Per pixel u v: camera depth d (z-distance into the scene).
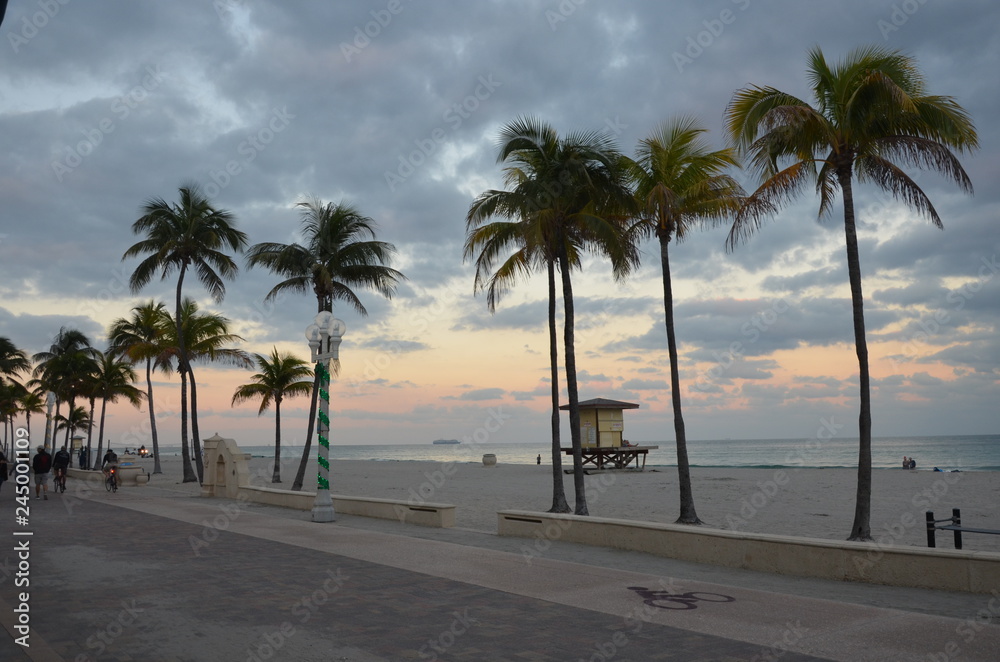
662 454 125.94
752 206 15.60
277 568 10.79
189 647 6.64
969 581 8.93
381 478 44.88
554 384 21.53
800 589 9.38
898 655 6.41
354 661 6.25
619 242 20.47
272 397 43.34
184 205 37.00
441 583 9.62
